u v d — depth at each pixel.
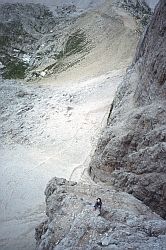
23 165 37.75
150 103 28.28
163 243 16.84
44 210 31.94
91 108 45.66
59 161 38.06
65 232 19.66
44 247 20.08
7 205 32.72
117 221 19.59
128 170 26.34
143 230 18.61
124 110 32.00
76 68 59.84
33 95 50.69
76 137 41.19
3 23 73.62
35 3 80.69
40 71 62.84
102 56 60.50
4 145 41.19
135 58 40.50
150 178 23.89
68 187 24.92
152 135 25.47
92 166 31.47
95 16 70.62
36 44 72.06
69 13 77.56
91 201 22.47
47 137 41.78
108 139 29.64
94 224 18.77
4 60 68.62
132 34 62.38
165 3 30.98
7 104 48.22
